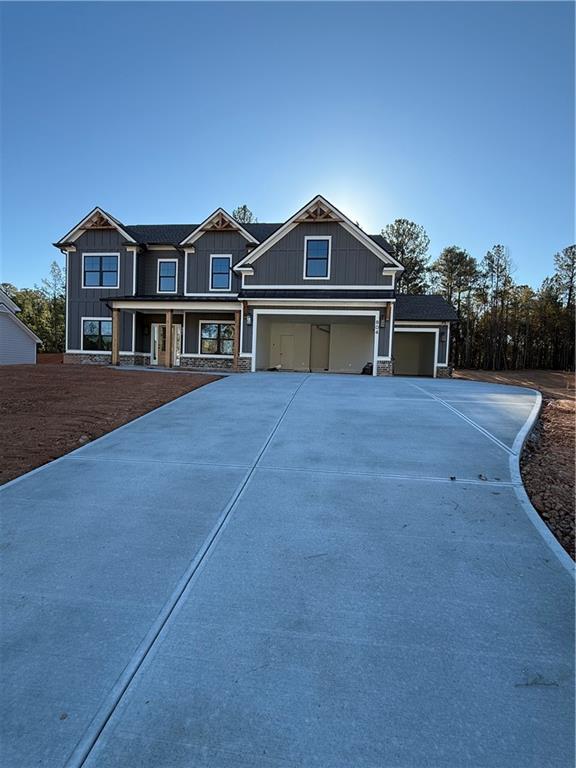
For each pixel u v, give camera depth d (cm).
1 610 264
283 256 1816
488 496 436
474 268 4047
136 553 331
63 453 572
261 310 1789
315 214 1780
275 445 607
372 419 759
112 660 226
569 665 224
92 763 172
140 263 2144
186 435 660
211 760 173
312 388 1116
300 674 217
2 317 2391
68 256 2159
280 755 175
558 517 397
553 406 951
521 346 3809
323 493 444
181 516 393
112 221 2080
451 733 185
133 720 191
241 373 1573
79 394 965
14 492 444
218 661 226
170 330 1953
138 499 429
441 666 223
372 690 207
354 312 1741
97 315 2144
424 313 2183
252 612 265
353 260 1780
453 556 328
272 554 330
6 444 595
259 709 196
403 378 1534
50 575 302
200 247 2083
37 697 203
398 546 342
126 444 614
